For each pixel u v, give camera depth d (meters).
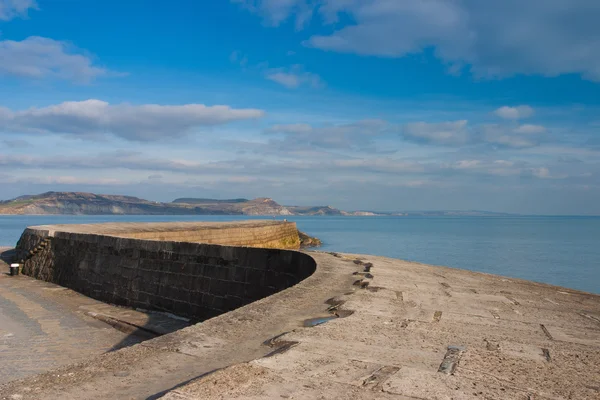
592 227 165.00
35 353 10.21
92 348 10.79
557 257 52.22
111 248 17.09
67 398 3.44
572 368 4.48
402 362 4.44
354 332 5.55
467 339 5.47
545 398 3.62
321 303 7.49
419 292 9.07
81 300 16.80
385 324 6.08
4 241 65.50
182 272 14.00
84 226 32.59
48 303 16.19
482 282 11.72
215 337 5.28
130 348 4.79
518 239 87.25
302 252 11.95
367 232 115.50
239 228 37.31
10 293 18.02
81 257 18.95
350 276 10.55
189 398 3.34
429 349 4.95
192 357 4.54
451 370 4.22
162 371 4.11
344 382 3.82
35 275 22.16
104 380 3.85
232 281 12.73
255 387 3.64
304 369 4.12
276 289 11.80
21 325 12.81
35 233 24.45
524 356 4.84
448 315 6.96
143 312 14.57
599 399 3.65
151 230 30.31
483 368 4.34
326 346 4.90
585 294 10.85
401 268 13.35
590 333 6.23
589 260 49.09
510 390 3.77
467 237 93.94
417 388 3.72
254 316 6.42
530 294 10.09
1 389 3.61
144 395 3.54
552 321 6.99
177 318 13.62
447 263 45.69
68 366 4.21
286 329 5.76
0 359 9.68
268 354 4.70
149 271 15.09
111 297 16.36
